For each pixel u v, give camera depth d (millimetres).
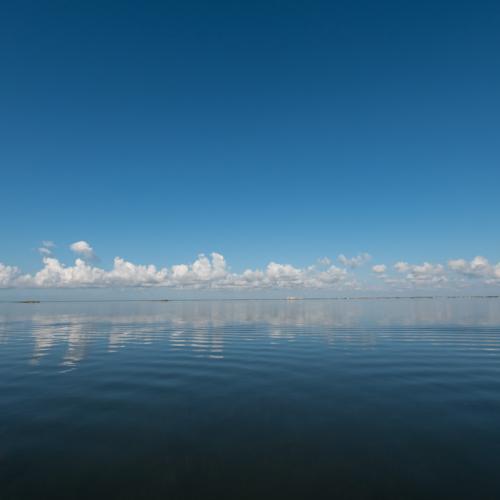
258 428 9555
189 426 9688
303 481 6965
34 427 9609
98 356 20234
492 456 7918
